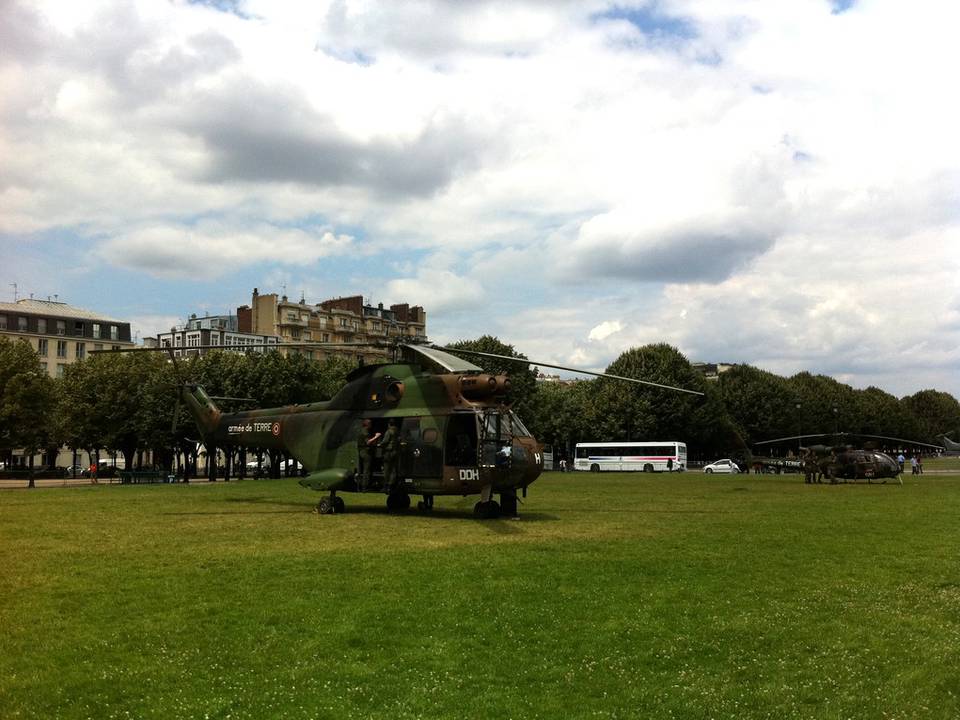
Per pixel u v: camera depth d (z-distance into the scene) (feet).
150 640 28.91
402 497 80.48
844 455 174.09
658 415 290.35
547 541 53.06
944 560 45.96
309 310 415.64
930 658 27.58
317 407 83.20
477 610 33.06
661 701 23.88
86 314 379.96
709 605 34.37
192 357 226.38
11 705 23.18
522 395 282.77
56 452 299.99
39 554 47.03
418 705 23.29
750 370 346.74
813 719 22.68
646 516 72.90
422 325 504.02
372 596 35.29
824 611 33.71
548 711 23.07
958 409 510.99
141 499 98.32
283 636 29.43
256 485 147.13
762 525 64.39
